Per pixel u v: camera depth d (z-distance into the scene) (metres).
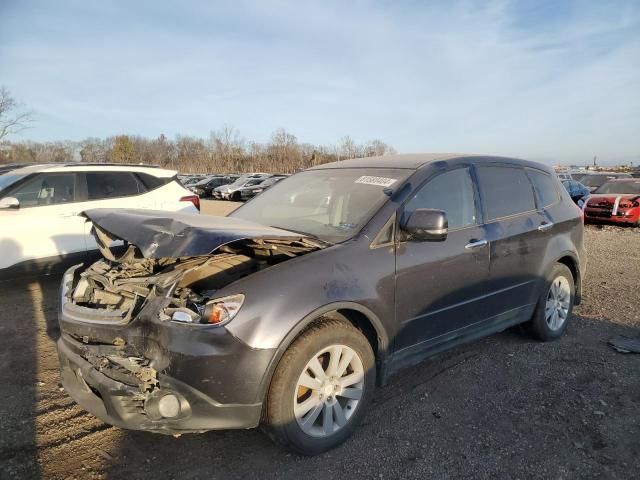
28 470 2.76
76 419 3.32
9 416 3.35
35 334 4.96
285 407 2.71
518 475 2.77
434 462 2.88
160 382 2.57
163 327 2.57
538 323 4.61
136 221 2.97
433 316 3.50
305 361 2.76
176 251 2.53
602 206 15.28
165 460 2.88
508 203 4.27
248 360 2.57
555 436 3.15
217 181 36.62
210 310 2.56
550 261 4.55
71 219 6.86
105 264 3.48
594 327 5.20
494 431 3.21
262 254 3.28
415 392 3.74
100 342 2.86
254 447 3.01
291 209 3.93
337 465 2.85
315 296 2.79
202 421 2.57
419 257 3.36
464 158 4.07
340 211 3.56
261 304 2.64
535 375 4.03
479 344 4.70
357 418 3.07
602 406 3.52
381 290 3.13
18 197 6.57
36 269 6.60
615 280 7.38
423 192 3.59
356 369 3.06
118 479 2.70
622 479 2.74
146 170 7.84
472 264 3.73
